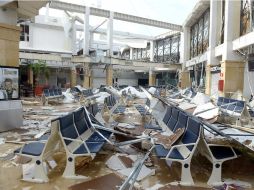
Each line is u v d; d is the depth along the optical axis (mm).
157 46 46219
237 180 4996
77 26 36938
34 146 5234
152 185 4699
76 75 35562
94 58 31969
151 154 6297
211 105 10664
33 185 4625
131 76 49469
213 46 24312
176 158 4844
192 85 35594
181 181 4828
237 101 11227
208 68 24719
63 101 19172
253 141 6512
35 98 23203
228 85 19641
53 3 29547
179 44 40812
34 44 35656
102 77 41125
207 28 29234
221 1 23562
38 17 35594
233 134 7086
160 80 46312
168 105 9391
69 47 37750
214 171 4875
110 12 33156
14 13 9203
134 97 23250
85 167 5508
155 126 9000
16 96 9227
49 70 34375
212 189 4598
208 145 5168
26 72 31094
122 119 11398
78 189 4484
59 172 5207
